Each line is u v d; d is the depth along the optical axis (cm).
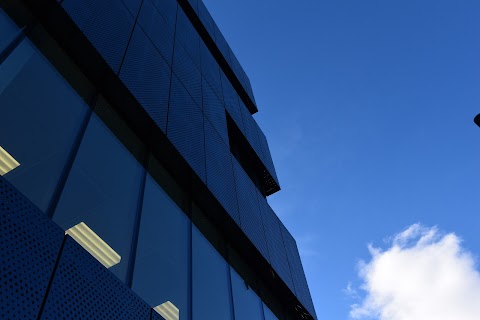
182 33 1341
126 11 923
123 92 766
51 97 599
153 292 629
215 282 880
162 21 1170
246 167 1739
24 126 521
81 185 577
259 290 1163
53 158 545
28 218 418
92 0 779
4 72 527
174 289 696
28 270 388
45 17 661
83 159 609
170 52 1105
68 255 449
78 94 674
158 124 833
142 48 918
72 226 522
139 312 520
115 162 692
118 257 582
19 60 566
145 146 833
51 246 430
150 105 832
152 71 919
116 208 634
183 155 896
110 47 763
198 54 1429
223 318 837
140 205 711
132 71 816
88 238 540
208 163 1030
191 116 1053
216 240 1006
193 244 858
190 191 951
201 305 768
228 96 1655
